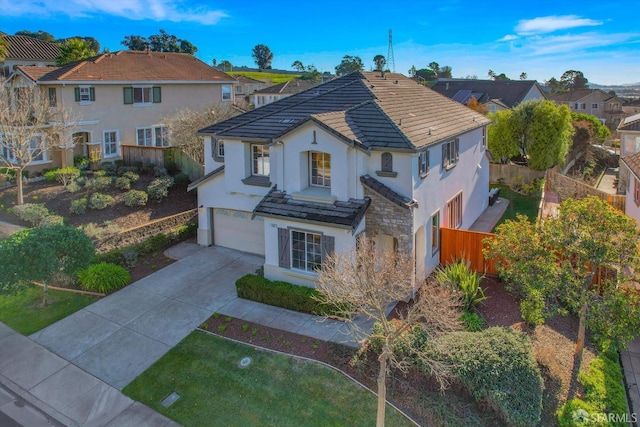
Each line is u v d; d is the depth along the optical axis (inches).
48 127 1148.5
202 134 876.6
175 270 793.6
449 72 5059.1
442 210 799.1
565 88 5132.9
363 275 432.1
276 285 682.2
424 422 459.2
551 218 544.1
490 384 463.2
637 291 491.2
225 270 792.3
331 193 682.8
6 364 558.9
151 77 1412.4
